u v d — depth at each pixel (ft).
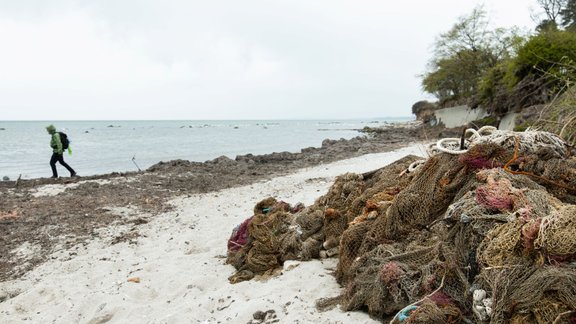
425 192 18.34
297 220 23.43
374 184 24.11
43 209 39.99
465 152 18.42
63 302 20.74
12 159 108.78
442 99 185.37
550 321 11.62
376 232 18.61
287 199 40.78
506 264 13.15
